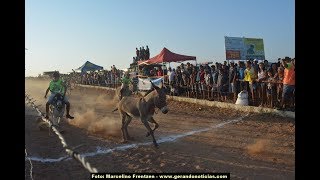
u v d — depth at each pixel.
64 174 9.02
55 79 13.78
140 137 13.34
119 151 11.34
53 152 11.21
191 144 12.01
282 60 15.26
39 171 9.24
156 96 11.27
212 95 20.28
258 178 8.45
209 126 14.87
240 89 18.02
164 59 24.48
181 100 21.92
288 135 12.38
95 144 12.31
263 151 10.70
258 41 20.92
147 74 27.64
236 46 20.36
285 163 9.48
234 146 11.47
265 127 13.82
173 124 15.77
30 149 11.55
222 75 18.80
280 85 15.91
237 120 15.55
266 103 16.64
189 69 22.42
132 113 11.98
